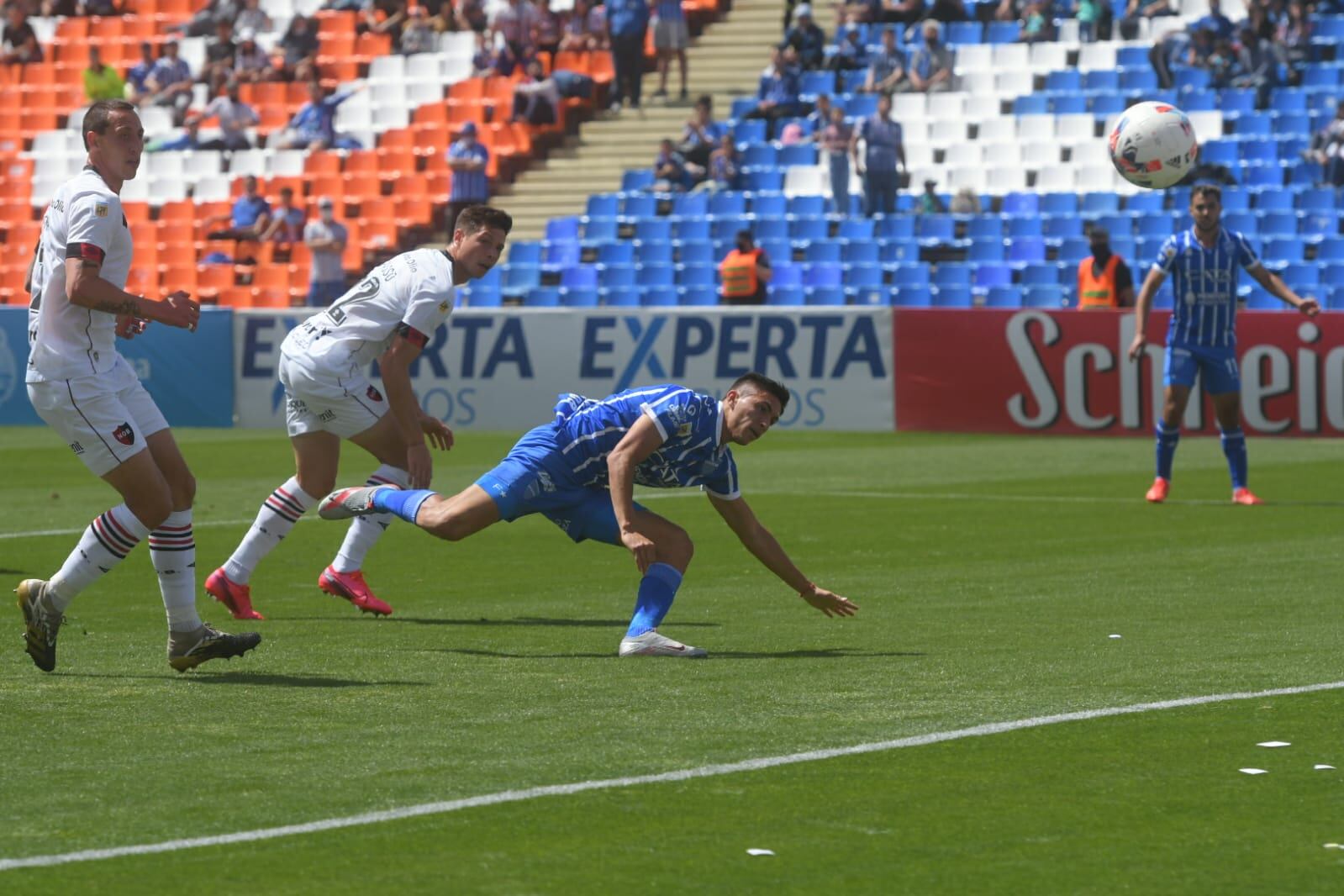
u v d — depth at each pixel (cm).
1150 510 3912
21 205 8912
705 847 1349
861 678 2005
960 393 6028
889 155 7494
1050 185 7719
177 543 2014
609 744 1673
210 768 1578
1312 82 7712
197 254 8281
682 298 7394
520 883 1263
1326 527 3588
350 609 2614
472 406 6356
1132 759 1620
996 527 3622
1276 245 7031
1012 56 8119
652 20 8325
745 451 5472
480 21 9006
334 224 7688
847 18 8394
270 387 6450
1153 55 7769
